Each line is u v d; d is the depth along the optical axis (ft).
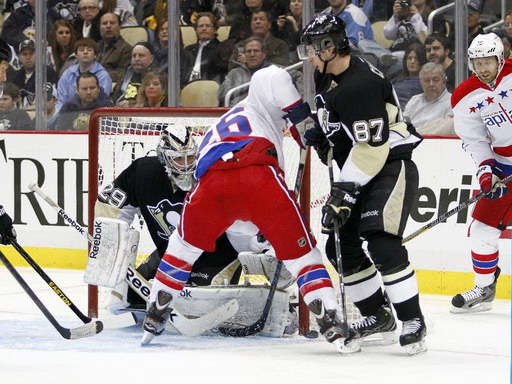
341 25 35.27
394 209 35.55
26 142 67.62
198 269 42.55
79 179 66.13
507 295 54.39
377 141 34.78
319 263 36.01
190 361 35.04
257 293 40.52
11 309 49.26
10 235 36.73
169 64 70.03
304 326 40.98
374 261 36.14
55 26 72.74
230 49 69.31
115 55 72.13
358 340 38.42
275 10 68.08
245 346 38.50
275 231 35.50
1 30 74.84
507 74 45.62
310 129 38.06
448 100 62.49
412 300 36.01
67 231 66.64
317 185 50.52
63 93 73.00
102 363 34.53
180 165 39.81
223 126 36.35
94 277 39.88
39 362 34.73
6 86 75.15
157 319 37.70
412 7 63.52
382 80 35.55
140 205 42.63
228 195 35.27
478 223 48.91
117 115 45.21
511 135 46.52
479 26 62.08
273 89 36.32
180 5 69.62
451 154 55.77
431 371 33.55
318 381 31.53
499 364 35.22
